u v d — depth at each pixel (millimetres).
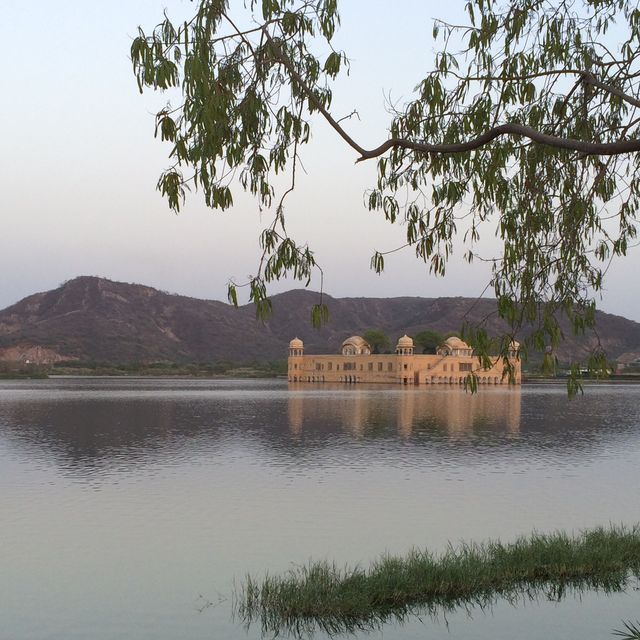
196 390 130375
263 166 8859
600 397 112250
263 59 8602
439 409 79500
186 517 23828
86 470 34219
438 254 10234
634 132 10328
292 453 41062
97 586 16984
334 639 13984
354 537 21266
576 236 10133
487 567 16969
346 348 182375
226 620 14820
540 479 31859
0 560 18953
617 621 14508
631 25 10750
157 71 7922
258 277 8516
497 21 10461
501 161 10445
